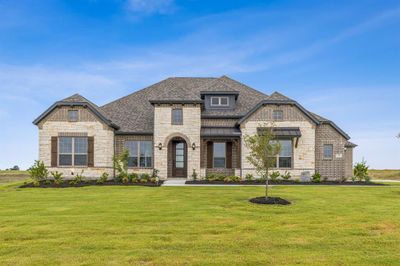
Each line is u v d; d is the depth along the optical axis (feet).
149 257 26.35
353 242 30.76
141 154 95.55
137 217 40.47
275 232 34.12
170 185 76.33
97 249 28.40
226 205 48.75
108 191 64.95
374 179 112.16
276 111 91.30
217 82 103.86
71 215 41.75
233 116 97.14
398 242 30.81
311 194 60.23
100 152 88.43
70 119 88.58
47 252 27.58
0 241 30.78
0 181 100.68
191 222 38.11
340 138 94.84
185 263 25.09
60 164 87.92
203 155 92.53
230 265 24.76
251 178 87.04
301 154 90.38
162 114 92.43
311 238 31.99
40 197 57.31
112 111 103.81
